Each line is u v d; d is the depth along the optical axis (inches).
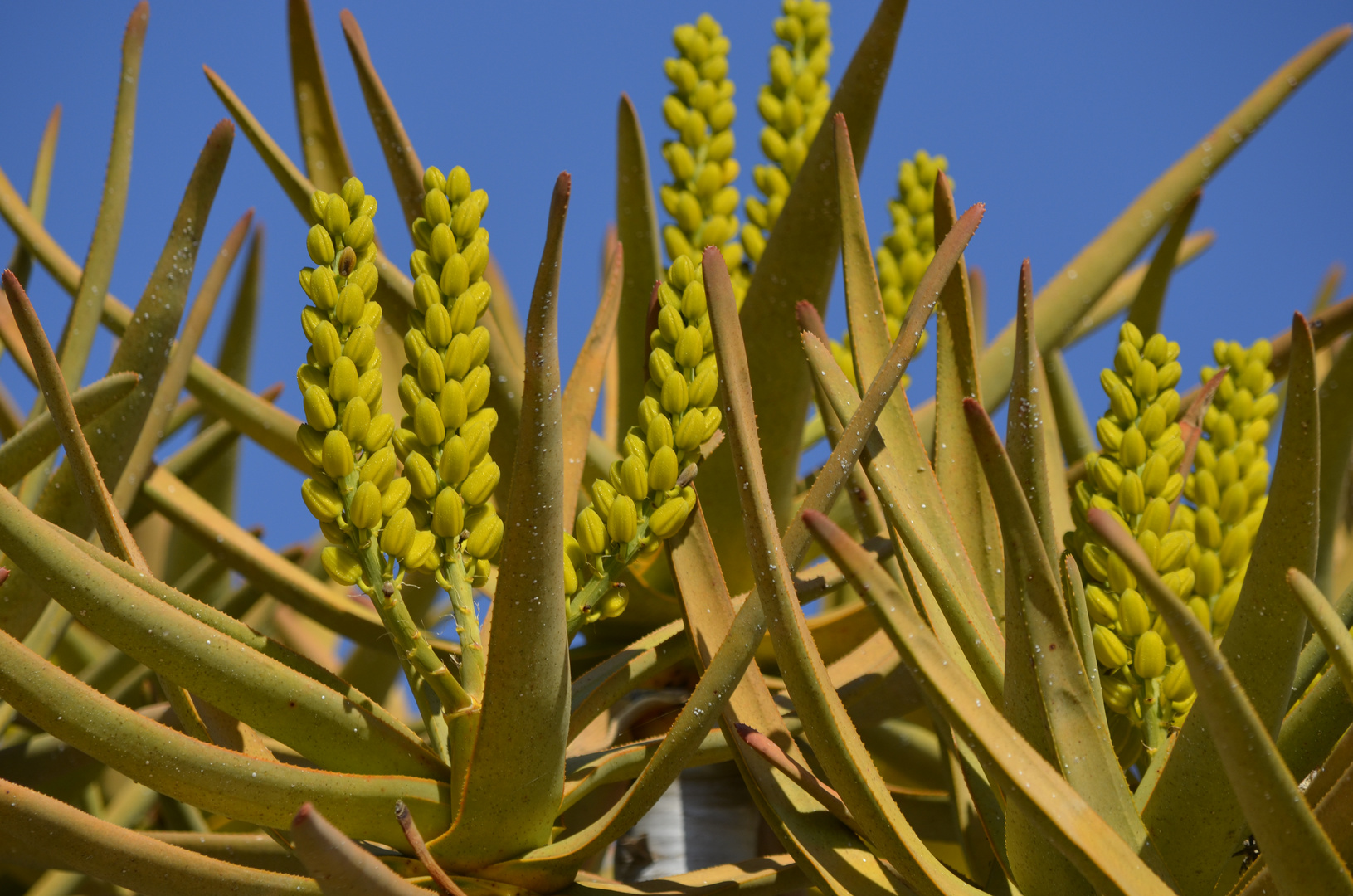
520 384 46.6
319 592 48.6
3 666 35.1
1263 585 35.7
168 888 36.4
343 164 49.8
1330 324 48.8
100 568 36.1
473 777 37.1
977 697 34.2
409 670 38.9
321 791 37.0
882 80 44.9
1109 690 39.5
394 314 47.5
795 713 45.6
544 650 36.3
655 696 47.0
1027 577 35.9
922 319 37.4
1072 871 36.6
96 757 36.0
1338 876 33.2
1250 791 33.1
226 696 37.3
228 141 42.4
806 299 46.9
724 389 36.0
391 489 37.9
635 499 39.6
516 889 38.7
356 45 46.5
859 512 42.6
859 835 37.9
